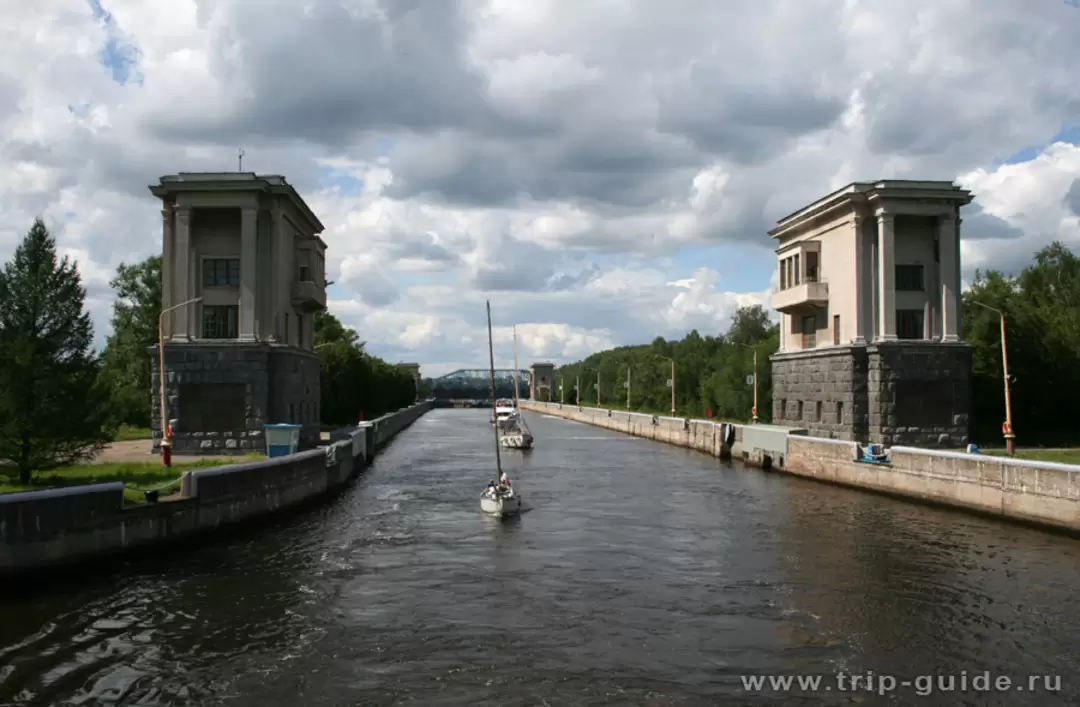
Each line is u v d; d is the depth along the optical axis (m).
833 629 20.52
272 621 21.05
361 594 23.53
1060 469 30.89
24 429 30.98
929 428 50.91
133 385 77.19
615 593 23.72
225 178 49.66
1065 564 26.73
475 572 26.08
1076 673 17.69
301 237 57.56
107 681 17.23
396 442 86.62
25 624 20.67
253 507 33.66
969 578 25.16
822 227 58.19
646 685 17.09
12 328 31.81
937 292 52.94
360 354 109.88
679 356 127.06
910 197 51.72
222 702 16.27
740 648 19.20
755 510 38.25
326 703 16.22
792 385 61.12
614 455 69.44
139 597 23.02
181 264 49.19
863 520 35.28
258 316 50.09
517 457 67.56
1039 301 68.31
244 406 48.44
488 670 17.88
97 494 25.56
